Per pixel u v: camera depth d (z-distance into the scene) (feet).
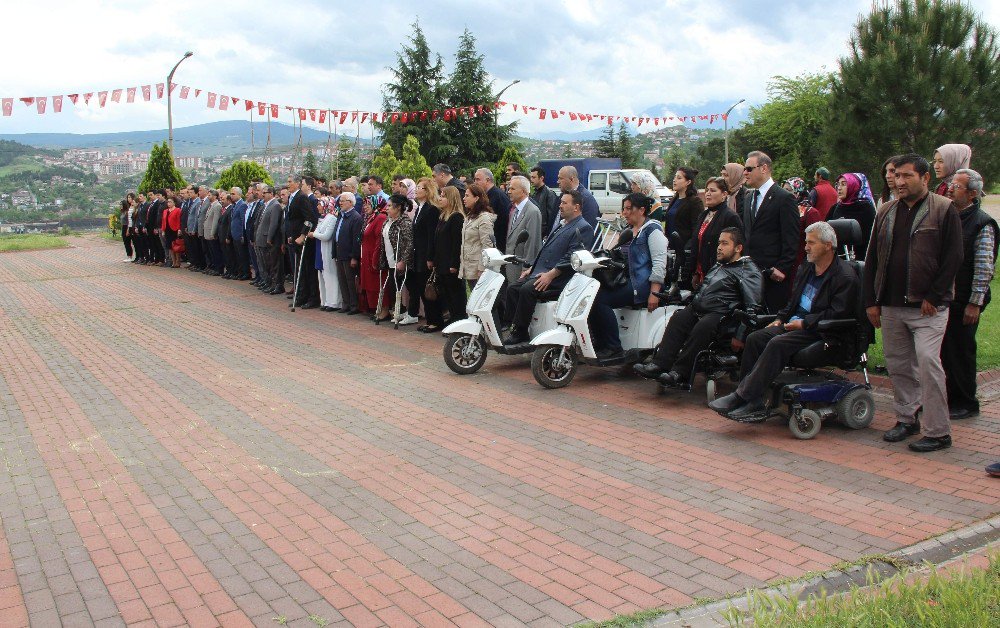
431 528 15.48
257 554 14.43
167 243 67.56
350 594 12.90
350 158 141.79
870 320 19.95
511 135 166.50
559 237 27.78
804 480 17.52
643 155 239.50
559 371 26.32
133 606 12.60
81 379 28.94
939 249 18.31
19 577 13.69
